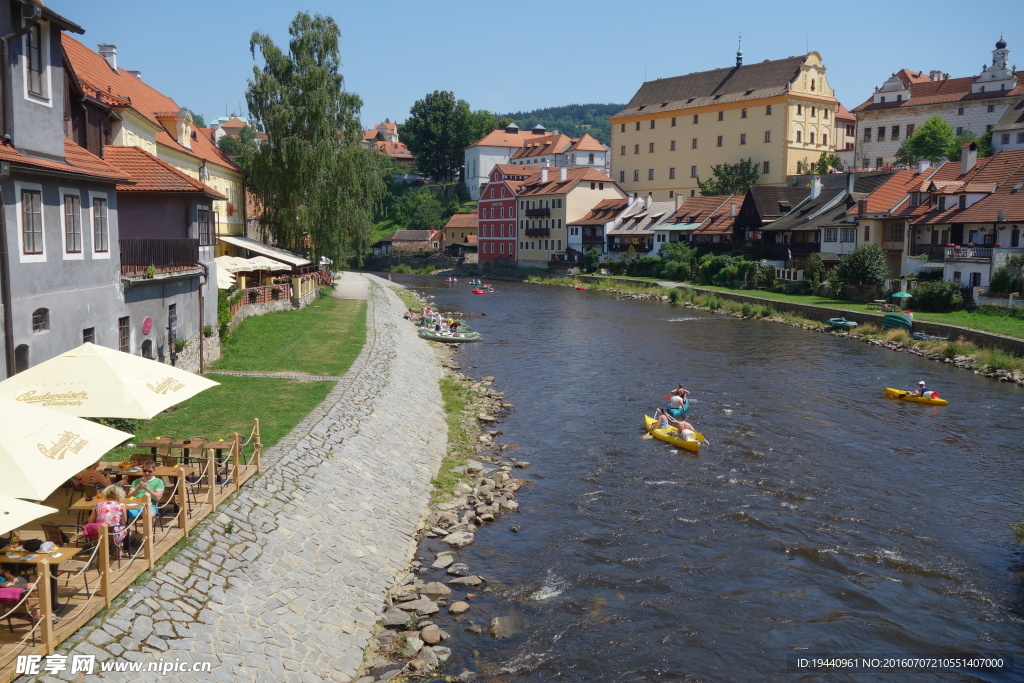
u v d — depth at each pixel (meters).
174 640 11.18
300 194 57.16
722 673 13.30
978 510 20.64
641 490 21.92
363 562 15.95
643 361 41.62
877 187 71.62
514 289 91.38
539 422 29.16
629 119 122.75
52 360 14.95
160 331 25.41
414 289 89.88
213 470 14.87
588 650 13.89
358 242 60.19
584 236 105.94
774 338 50.22
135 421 20.22
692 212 94.50
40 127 18.14
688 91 117.06
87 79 34.94
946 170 62.88
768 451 25.53
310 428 21.34
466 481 22.28
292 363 31.77
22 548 10.80
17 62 17.22
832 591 16.20
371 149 63.22
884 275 59.16
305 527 15.92
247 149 57.56
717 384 35.69
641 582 16.48
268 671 11.65
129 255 23.70
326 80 58.28
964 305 50.66
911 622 15.05
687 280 84.69
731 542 18.48
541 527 19.33
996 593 16.22
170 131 50.00
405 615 14.52
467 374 38.34
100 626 10.65
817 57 105.94
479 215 125.56
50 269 18.30
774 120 104.12
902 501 21.22
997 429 28.36
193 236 29.06
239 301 40.53
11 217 16.61
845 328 52.25
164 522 13.96
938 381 36.59
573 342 48.47
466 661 13.42
